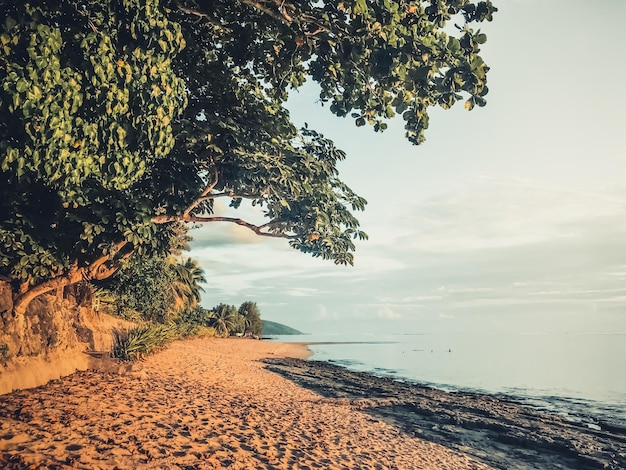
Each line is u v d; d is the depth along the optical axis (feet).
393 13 21.61
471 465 31.53
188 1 27.43
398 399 62.80
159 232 38.14
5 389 25.66
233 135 30.63
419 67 23.32
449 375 118.32
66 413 22.62
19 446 16.67
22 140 21.43
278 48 29.01
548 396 78.95
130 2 21.49
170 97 24.23
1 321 27.89
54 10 22.35
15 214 27.48
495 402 66.23
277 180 31.42
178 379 45.24
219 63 33.47
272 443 24.98
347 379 88.63
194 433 23.00
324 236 37.01
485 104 23.09
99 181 27.91
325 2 24.40
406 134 27.43
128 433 20.75
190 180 35.40
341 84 29.22
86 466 15.81
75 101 21.62
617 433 48.26
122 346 53.26
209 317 274.36
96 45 22.00
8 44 20.49
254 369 88.22
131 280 78.95
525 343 565.94
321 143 39.55
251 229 39.32
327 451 26.32
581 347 424.46
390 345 444.55
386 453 29.71
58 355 34.78
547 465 34.01
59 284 30.17
